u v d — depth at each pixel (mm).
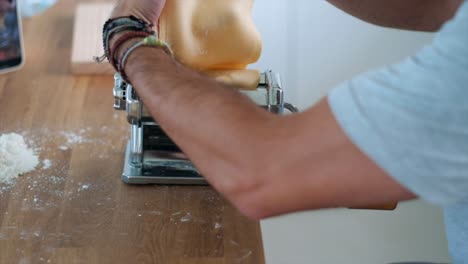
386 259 1591
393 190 609
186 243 894
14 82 1147
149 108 746
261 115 664
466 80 561
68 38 1263
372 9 942
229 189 664
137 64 790
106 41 852
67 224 906
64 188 963
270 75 958
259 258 883
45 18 1305
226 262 871
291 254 1587
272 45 1528
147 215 933
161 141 1003
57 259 854
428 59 581
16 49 689
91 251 870
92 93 1146
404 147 581
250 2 943
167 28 901
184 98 703
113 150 1040
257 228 926
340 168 610
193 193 975
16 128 1056
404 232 1648
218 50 901
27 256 854
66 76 1176
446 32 582
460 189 601
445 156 581
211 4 912
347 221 1668
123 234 899
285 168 628
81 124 1081
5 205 925
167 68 770
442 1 889
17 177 972
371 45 1549
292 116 648
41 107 1104
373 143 588
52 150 1025
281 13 1534
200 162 689
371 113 587
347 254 1598
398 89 582
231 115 663
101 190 967
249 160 641
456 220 847
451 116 568
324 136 610
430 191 596
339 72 1554
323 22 1540
